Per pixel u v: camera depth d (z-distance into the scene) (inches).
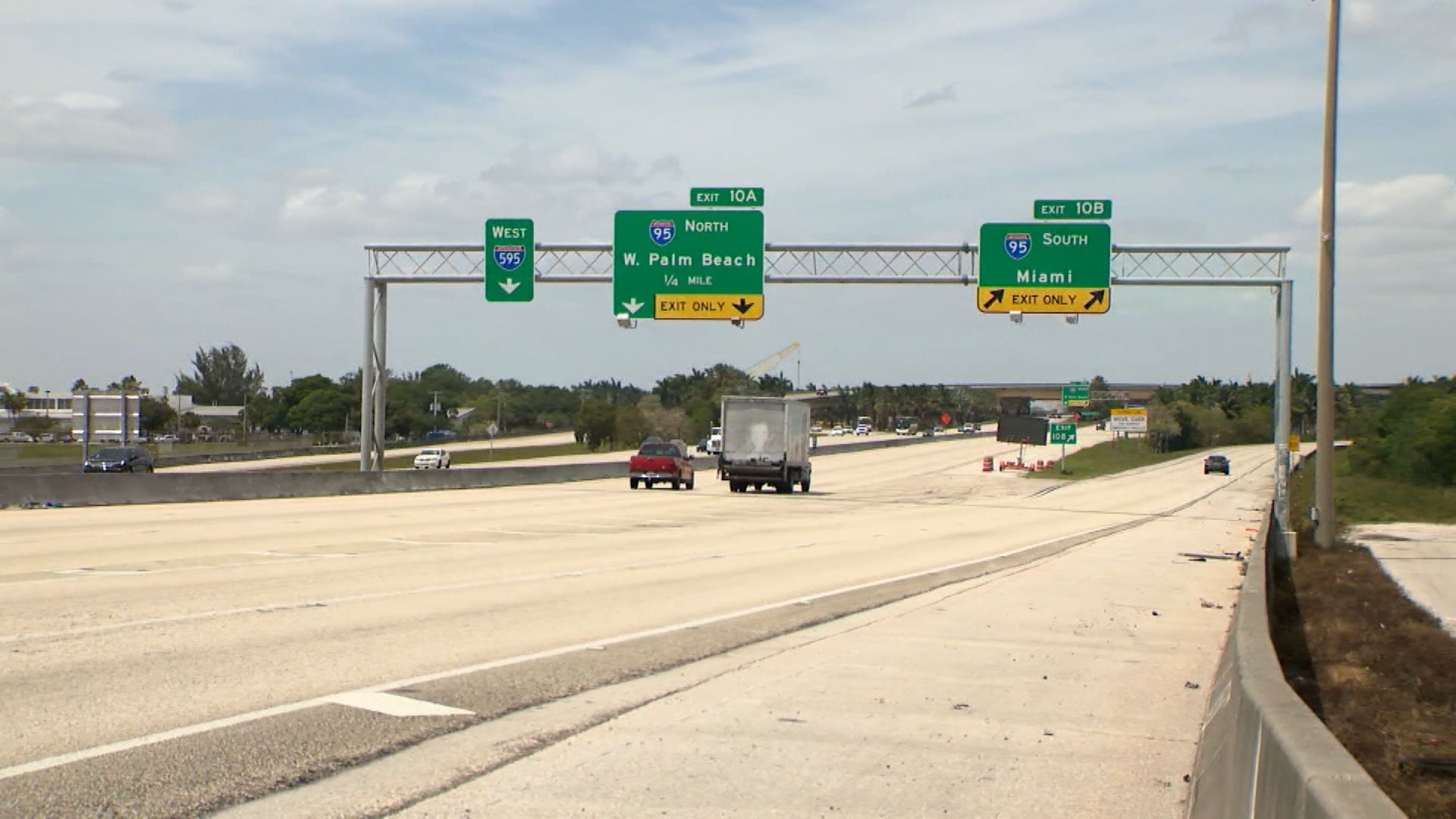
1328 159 1130.7
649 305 1509.6
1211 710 333.7
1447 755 364.2
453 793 259.9
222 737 299.7
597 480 2498.8
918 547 1047.0
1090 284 1451.8
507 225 1545.3
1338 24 1123.3
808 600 630.5
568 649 448.1
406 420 6333.7
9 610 504.7
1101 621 589.6
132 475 1371.8
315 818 238.5
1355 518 1891.0
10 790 250.4
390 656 421.7
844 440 6122.1
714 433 4382.4
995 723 351.9
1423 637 658.8
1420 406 2883.9
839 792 273.4
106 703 334.3
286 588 608.1
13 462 2509.8
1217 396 7869.1
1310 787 153.3
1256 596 476.4
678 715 344.5
